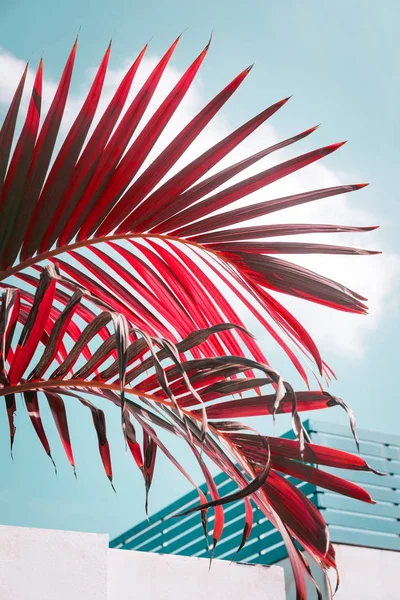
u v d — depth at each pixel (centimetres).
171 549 752
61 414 142
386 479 627
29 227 141
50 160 137
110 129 139
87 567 283
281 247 156
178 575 313
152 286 163
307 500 136
